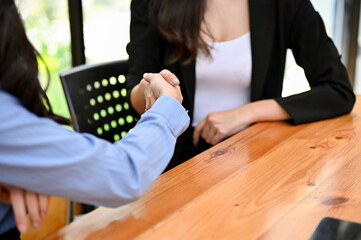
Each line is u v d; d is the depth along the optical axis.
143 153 0.75
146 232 0.71
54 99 2.12
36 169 0.65
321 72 1.50
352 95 1.44
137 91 1.38
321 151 1.07
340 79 1.45
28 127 0.64
